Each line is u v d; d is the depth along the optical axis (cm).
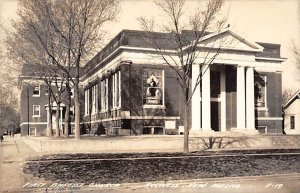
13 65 3794
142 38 4084
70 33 3039
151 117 4091
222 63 4056
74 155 2462
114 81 4412
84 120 6047
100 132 4912
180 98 4172
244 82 4166
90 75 5603
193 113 3938
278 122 4659
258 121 4578
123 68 4025
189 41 3472
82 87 6256
